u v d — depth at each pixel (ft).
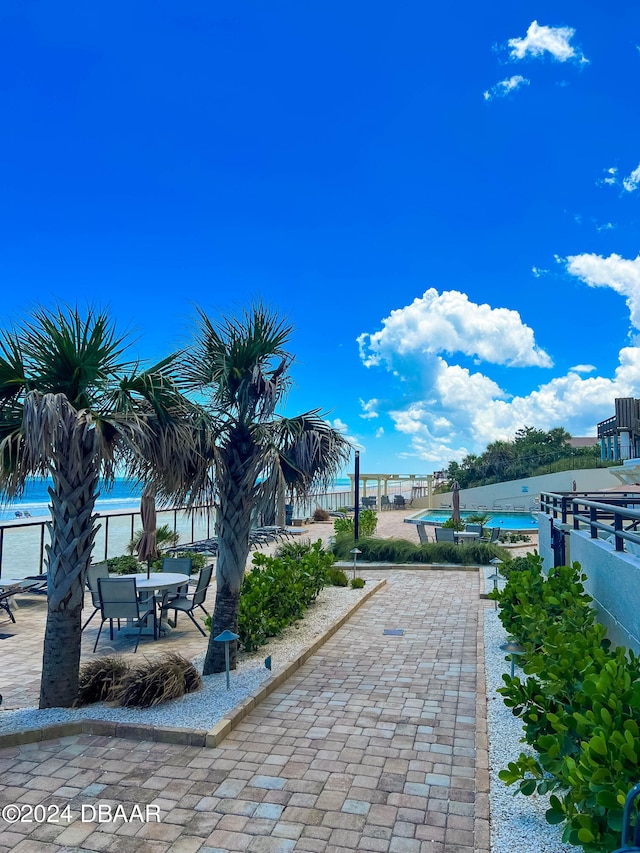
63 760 14.34
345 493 129.59
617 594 15.90
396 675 20.92
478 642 24.91
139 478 18.51
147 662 19.13
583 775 8.43
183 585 29.68
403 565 46.60
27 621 30.37
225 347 20.53
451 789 12.79
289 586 27.61
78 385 17.12
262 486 20.45
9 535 81.30
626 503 27.63
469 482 143.43
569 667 11.85
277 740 15.39
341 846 10.78
